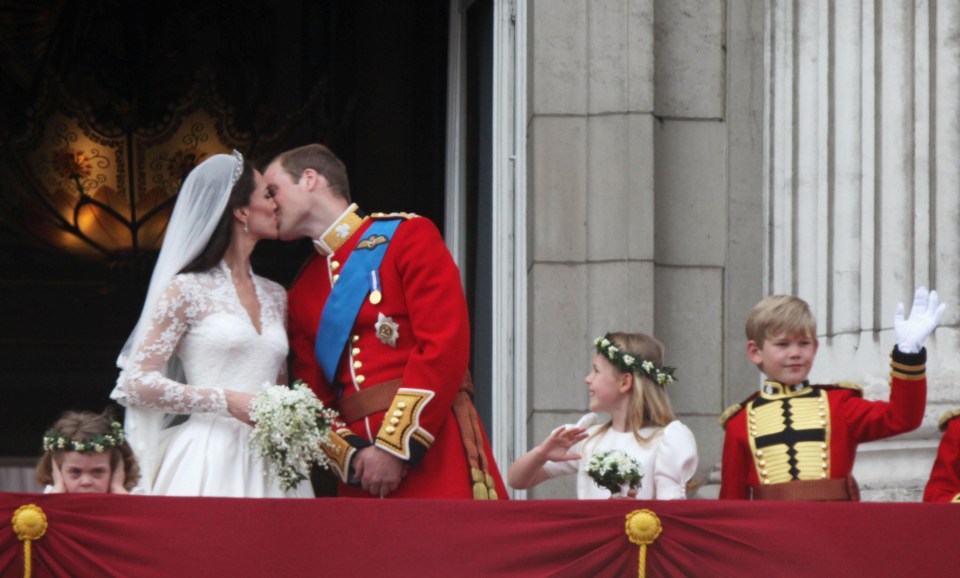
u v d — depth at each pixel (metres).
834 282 30.73
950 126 30.28
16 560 21.58
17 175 43.84
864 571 21.80
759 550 21.88
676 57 33.09
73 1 43.81
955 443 25.23
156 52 44.06
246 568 21.67
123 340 44.47
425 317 25.08
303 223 26.27
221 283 25.38
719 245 32.66
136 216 44.28
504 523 21.91
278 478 24.31
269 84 43.81
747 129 32.94
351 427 25.33
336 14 43.62
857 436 25.23
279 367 25.75
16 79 43.72
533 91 32.78
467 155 37.28
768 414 25.72
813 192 31.48
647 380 26.53
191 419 25.16
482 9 36.84
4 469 43.88
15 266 44.03
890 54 30.75
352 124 43.19
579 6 32.94
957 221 30.09
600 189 32.47
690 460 25.98
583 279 32.38
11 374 44.12
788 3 32.34
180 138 44.12
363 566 21.75
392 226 25.92
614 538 21.91
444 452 25.02
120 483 24.36
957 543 21.80
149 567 21.61
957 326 29.67
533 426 32.00
